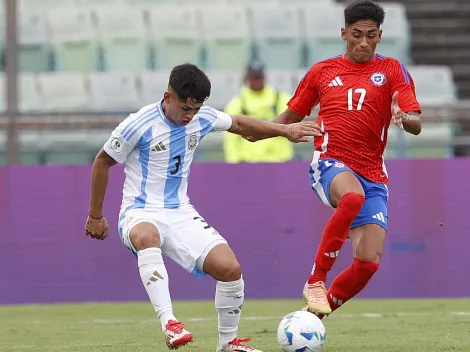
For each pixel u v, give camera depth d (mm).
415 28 58312
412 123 19297
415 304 32094
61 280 34000
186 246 17375
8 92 35094
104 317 29438
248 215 34031
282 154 38906
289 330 17031
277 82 49094
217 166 34062
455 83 55719
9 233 33875
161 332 24875
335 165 19500
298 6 57125
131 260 34188
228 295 17172
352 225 19641
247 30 53156
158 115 17531
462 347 20062
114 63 52219
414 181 34000
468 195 33938
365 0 19594
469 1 59562
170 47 52719
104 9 53344
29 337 24219
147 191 17672
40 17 52500
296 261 34031
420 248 34000
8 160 34875
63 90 48500
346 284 19453
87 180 34062
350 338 22375
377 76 19766
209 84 17062
